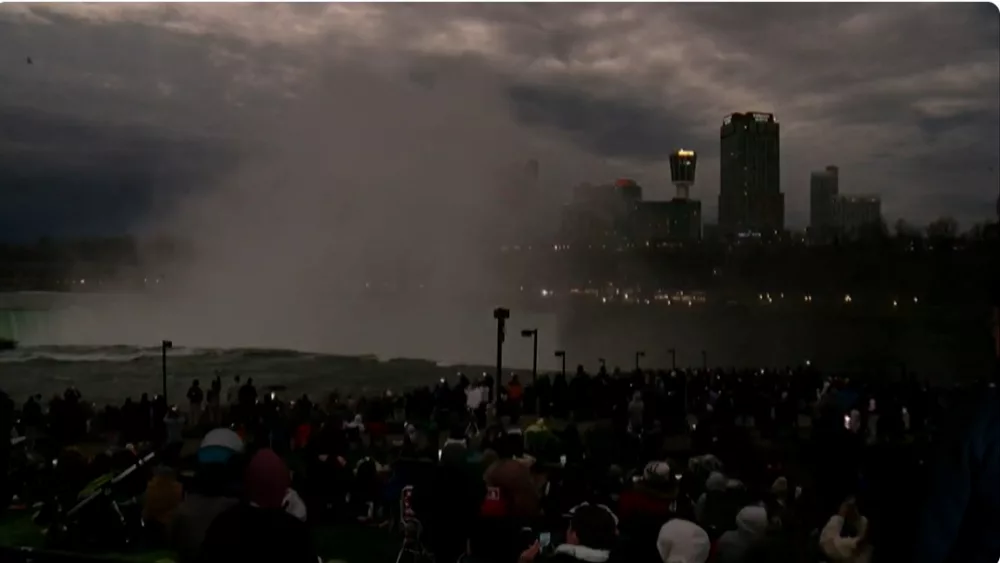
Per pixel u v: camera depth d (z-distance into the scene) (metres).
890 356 56.97
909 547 3.34
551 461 14.38
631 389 25.00
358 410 22.47
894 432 17.34
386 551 9.57
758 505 7.48
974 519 3.06
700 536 5.90
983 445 3.06
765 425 20.73
